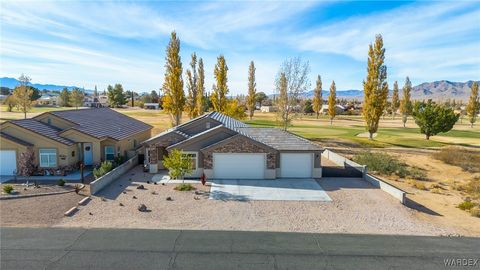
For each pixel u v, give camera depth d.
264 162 25.86
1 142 25.70
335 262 12.20
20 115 70.62
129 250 12.96
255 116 100.19
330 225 16.31
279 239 14.36
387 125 85.81
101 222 16.11
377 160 31.80
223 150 25.61
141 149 33.62
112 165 27.89
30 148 26.08
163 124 63.84
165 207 18.66
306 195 21.48
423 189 25.41
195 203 19.52
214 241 14.01
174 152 23.41
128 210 18.00
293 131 62.22
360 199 20.78
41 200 19.41
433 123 52.00
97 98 152.25
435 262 12.30
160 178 25.55
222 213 17.84
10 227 15.26
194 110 54.03
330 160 34.81
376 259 12.50
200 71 53.88
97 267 11.59
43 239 13.91
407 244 14.02
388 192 22.20
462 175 31.34
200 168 26.19
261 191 22.36
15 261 11.97
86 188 22.17
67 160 26.66
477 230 16.16
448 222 17.44
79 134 27.86
